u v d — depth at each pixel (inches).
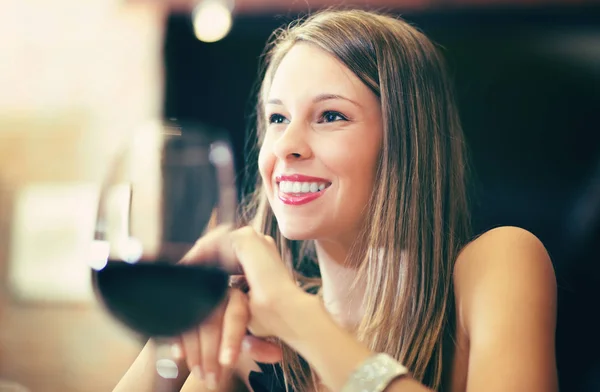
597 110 140.7
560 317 129.7
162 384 51.8
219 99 149.4
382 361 35.3
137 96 151.9
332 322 36.7
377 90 49.8
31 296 148.6
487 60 142.9
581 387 125.7
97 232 31.1
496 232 49.1
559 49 141.3
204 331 37.6
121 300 29.2
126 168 32.0
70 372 147.1
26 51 154.0
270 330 37.4
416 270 50.0
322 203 48.1
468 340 47.3
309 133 48.4
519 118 143.4
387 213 49.7
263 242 39.4
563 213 141.1
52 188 151.2
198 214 31.9
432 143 52.7
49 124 154.0
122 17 150.9
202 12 137.6
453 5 137.9
